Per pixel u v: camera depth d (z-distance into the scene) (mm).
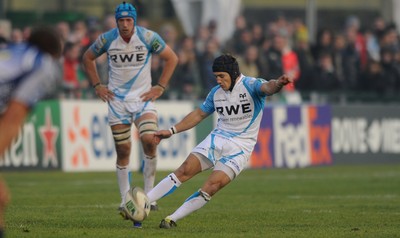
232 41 82812
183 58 77125
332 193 54375
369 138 82562
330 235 33938
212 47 78000
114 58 42906
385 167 78250
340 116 80938
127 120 43156
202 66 77875
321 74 83250
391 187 58812
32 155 66625
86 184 58281
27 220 38656
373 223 38594
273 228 36312
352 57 86062
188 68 77250
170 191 35438
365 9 111438
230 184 60344
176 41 85688
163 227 35375
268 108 76438
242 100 35562
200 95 76500
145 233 33625
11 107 24891
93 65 43438
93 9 91688
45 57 25516
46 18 83500
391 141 84000
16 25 83000
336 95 82812
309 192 54938
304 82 82875
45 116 67125
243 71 77750
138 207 34219
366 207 45781
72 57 70750
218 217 40594
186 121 36188
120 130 43156
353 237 33469
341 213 42656
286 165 77188
